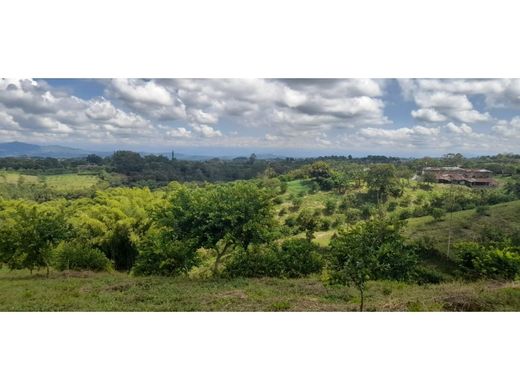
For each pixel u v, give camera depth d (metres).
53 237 20.27
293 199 47.38
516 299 13.81
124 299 14.85
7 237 19.86
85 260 22.31
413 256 18.38
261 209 19.58
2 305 14.15
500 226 28.31
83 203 33.38
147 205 28.39
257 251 20.03
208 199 19.72
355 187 48.59
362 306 12.96
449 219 31.33
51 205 30.05
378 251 13.14
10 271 21.14
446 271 22.16
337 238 13.21
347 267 12.59
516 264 19.00
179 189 20.67
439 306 13.38
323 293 15.34
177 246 19.88
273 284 17.17
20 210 20.48
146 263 20.45
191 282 17.58
